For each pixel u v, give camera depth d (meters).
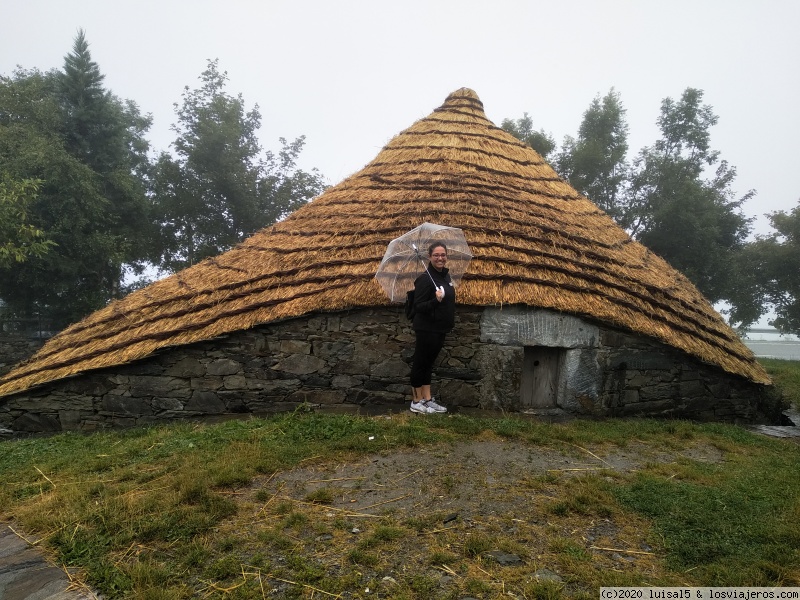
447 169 8.51
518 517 3.44
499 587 2.66
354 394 6.18
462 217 7.32
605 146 20.81
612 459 4.71
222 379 6.19
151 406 6.23
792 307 20.11
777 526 3.34
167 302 6.88
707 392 6.80
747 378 6.89
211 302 6.51
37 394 6.27
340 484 3.93
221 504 3.48
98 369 6.14
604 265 7.23
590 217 8.78
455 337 6.18
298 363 6.18
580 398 6.25
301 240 7.39
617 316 6.30
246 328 6.08
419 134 9.48
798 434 6.40
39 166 13.53
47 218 14.26
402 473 4.13
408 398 6.15
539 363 6.46
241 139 20.45
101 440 5.52
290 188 20.67
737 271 19.03
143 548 3.05
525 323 6.17
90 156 16.72
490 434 5.10
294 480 3.99
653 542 3.17
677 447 5.21
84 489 3.90
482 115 10.44
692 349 6.60
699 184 19.08
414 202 7.64
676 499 3.74
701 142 19.91
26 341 14.24
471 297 6.07
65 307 15.75
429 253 5.26
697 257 17.98
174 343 6.06
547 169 9.72
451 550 3.01
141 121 22.06
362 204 7.88
